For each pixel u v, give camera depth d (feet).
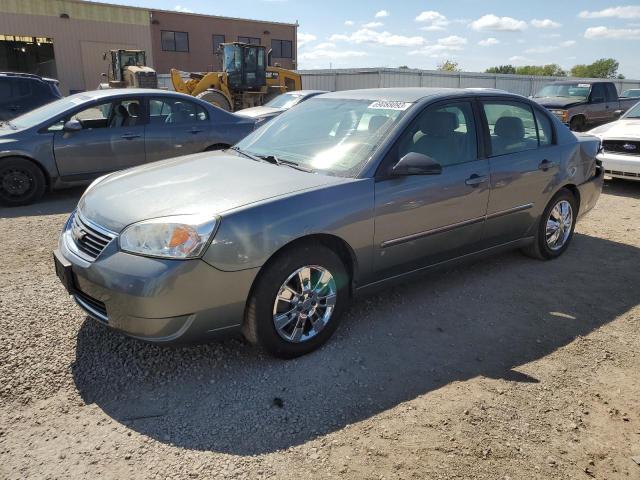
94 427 8.50
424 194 12.14
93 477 7.46
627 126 28.37
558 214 16.66
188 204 9.84
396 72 103.14
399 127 12.07
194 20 145.07
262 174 11.40
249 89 66.49
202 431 8.48
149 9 123.85
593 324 12.57
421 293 14.12
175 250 9.05
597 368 10.62
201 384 9.73
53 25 113.29
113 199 10.62
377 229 11.38
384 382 9.96
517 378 10.19
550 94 56.80
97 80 120.88
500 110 14.66
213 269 9.23
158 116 25.49
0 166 22.35
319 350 11.03
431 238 12.66
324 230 10.39
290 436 8.41
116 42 121.08
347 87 108.58
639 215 23.21
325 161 12.02
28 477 7.42
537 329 12.26
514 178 14.40
